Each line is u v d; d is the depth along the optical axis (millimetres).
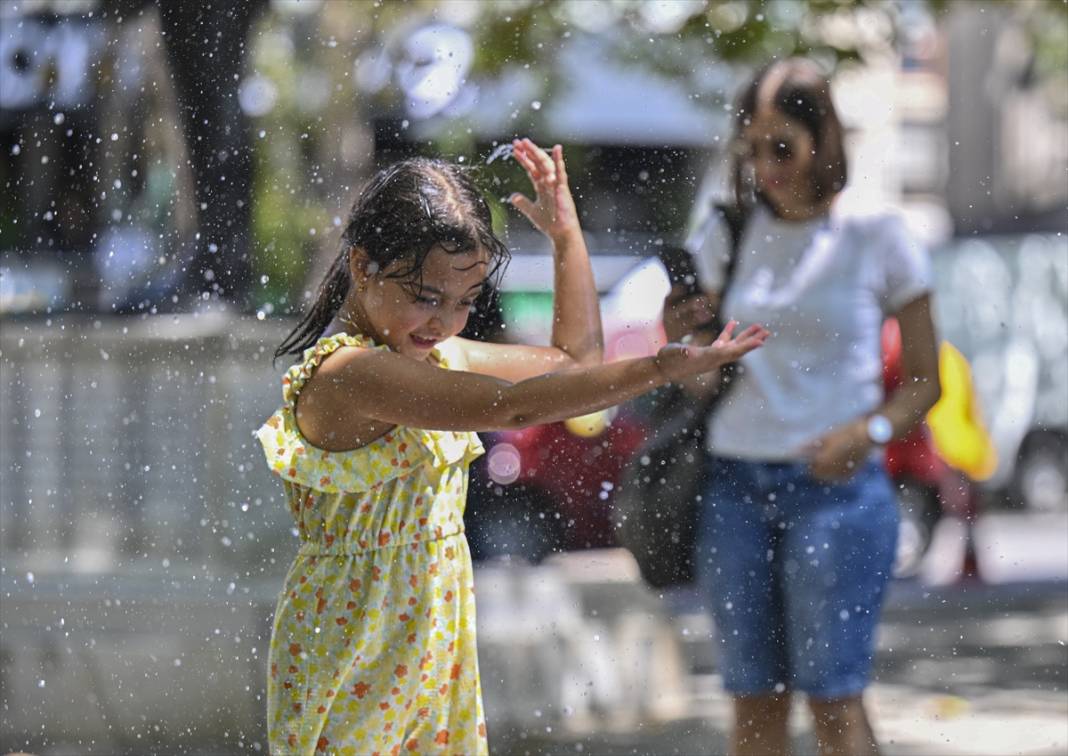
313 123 29172
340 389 9367
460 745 9883
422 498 9664
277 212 26703
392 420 9312
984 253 42906
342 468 9516
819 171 12250
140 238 21891
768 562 11930
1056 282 42781
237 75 21812
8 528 17641
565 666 18109
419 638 9602
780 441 11891
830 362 12055
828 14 28250
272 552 17062
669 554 12781
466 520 23297
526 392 9094
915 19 29188
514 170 14203
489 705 17750
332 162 29047
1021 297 42656
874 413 11992
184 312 21078
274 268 25719
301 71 29328
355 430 9469
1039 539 37594
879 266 12195
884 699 19594
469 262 9523
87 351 17312
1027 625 24797
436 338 9680
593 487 23484
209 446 17156
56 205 22047
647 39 28766
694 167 27391
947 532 34156
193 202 21938
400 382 9242
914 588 27781
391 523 9594
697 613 19391
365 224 9547
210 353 17094
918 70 63438
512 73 29672
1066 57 53500
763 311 12133
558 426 23625
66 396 17453
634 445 23281
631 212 27062
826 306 12062
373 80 29641
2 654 16719
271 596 16172
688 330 12398
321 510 9664
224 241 22047
